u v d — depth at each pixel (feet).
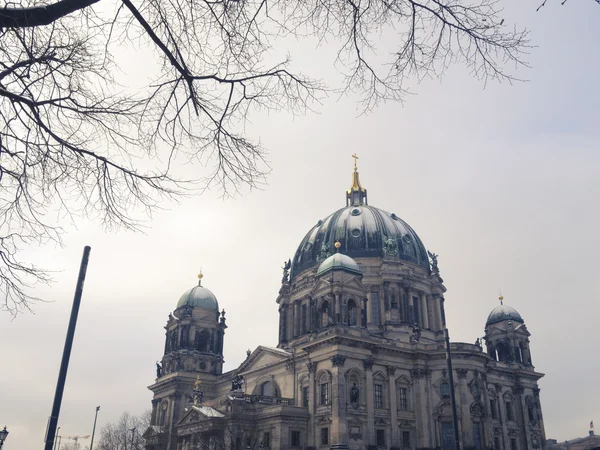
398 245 385.70
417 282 370.53
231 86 44.91
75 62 43.16
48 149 45.65
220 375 421.59
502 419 348.79
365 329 308.60
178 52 42.16
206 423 307.78
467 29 40.29
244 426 290.76
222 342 447.01
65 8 38.29
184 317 436.35
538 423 373.61
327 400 283.59
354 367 287.07
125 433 540.52
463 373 303.48
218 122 45.96
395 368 303.68
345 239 385.70
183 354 420.77
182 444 333.42
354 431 272.92
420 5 40.88
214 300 459.32
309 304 370.32
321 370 292.20
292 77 44.96
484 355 314.35
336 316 301.22
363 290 319.47
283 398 308.60
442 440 294.87
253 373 357.61
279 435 278.46
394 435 287.07
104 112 44.62
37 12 37.86
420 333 352.08
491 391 350.23
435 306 377.30
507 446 343.67
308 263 391.86
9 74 41.78
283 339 380.78
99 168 47.06
